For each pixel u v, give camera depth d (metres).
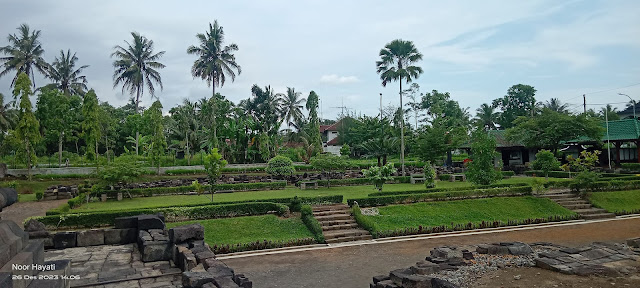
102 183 25.38
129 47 57.00
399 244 16.41
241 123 51.06
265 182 31.50
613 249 12.44
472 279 9.98
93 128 37.69
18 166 41.59
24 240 6.07
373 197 20.84
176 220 17.23
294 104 63.84
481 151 25.06
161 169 41.22
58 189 28.22
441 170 42.44
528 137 41.59
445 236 17.73
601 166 41.81
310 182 30.72
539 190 23.92
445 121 55.75
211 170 22.20
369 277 12.12
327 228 17.86
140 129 53.72
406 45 38.62
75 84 54.72
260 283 11.68
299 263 13.81
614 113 60.88
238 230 16.80
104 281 8.01
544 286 9.34
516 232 18.39
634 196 24.56
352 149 64.38
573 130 37.91
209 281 6.64
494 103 79.88
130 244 11.52
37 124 33.16
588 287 9.16
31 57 50.72
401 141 39.81
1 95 46.56
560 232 18.19
